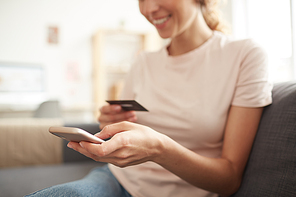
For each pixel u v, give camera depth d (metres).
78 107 3.85
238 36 3.26
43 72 4.04
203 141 0.80
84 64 4.53
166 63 0.92
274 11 2.95
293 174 0.56
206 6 0.89
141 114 0.91
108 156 0.49
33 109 3.69
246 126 0.71
